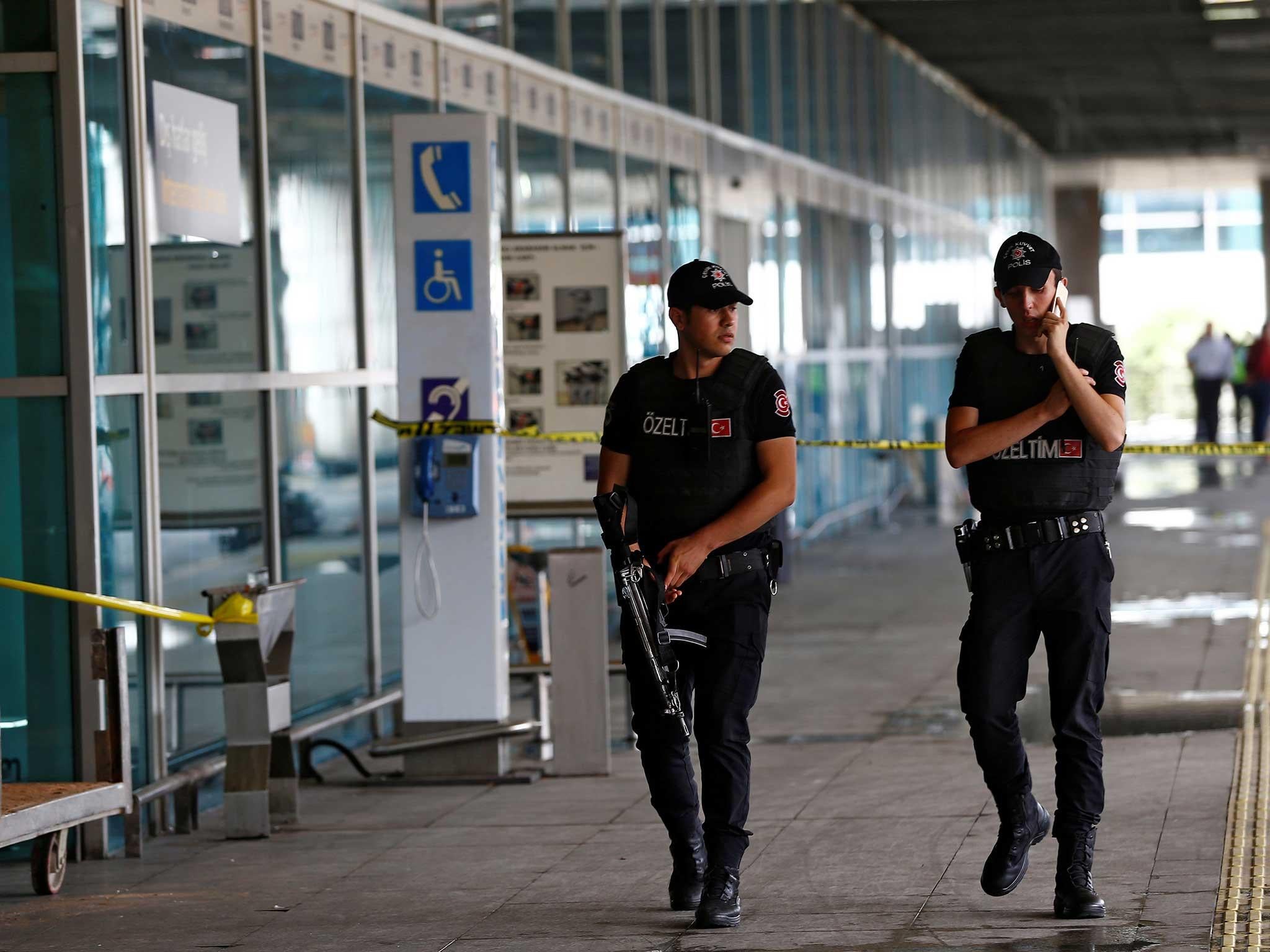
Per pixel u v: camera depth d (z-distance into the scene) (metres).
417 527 12.43
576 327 14.25
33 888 9.71
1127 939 7.74
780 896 8.80
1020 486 8.08
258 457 12.95
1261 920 7.96
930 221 41.81
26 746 10.62
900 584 23.59
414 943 8.23
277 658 11.34
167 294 11.59
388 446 15.21
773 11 28.14
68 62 10.41
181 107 11.84
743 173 26.00
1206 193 92.69
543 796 11.91
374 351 14.96
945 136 44.25
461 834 10.77
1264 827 9.79
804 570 25.58
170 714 11.65
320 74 14.00
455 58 16.42
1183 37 39.81
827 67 31.95
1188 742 12.43
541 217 18.34
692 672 8.45
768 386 8.41
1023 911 8.28
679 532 8.37
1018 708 14.21
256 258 12.95
